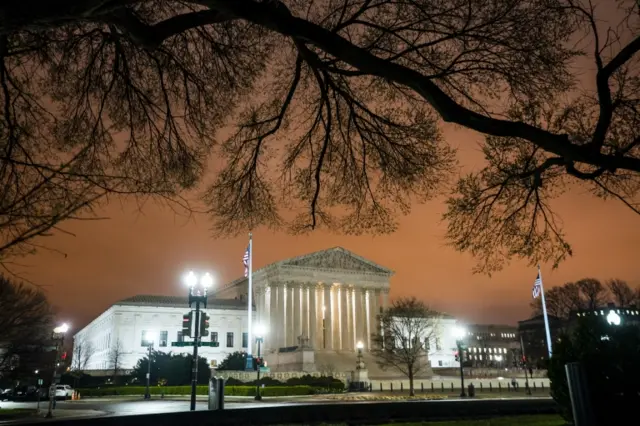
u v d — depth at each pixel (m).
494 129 8.30
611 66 8.83
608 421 13.36
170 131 12.63
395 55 10.48
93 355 134.62
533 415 18.02
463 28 10.19
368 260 118.50
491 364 136.62
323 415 13.98
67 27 11.38
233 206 13.37
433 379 85.56
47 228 6.43
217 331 114.62
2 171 8.72
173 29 7.73
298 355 88.56
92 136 11.32
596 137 8.60
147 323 110.94
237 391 57.84
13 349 44.00
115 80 12.15
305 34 7.96
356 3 10.97
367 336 114.06
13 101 10.75
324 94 11.58
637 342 13.64
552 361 15.41
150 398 58.62
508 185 12.76
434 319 99.50
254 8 7.62
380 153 12.71
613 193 10.98
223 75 12.77
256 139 12.63
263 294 114.44
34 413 37.97
